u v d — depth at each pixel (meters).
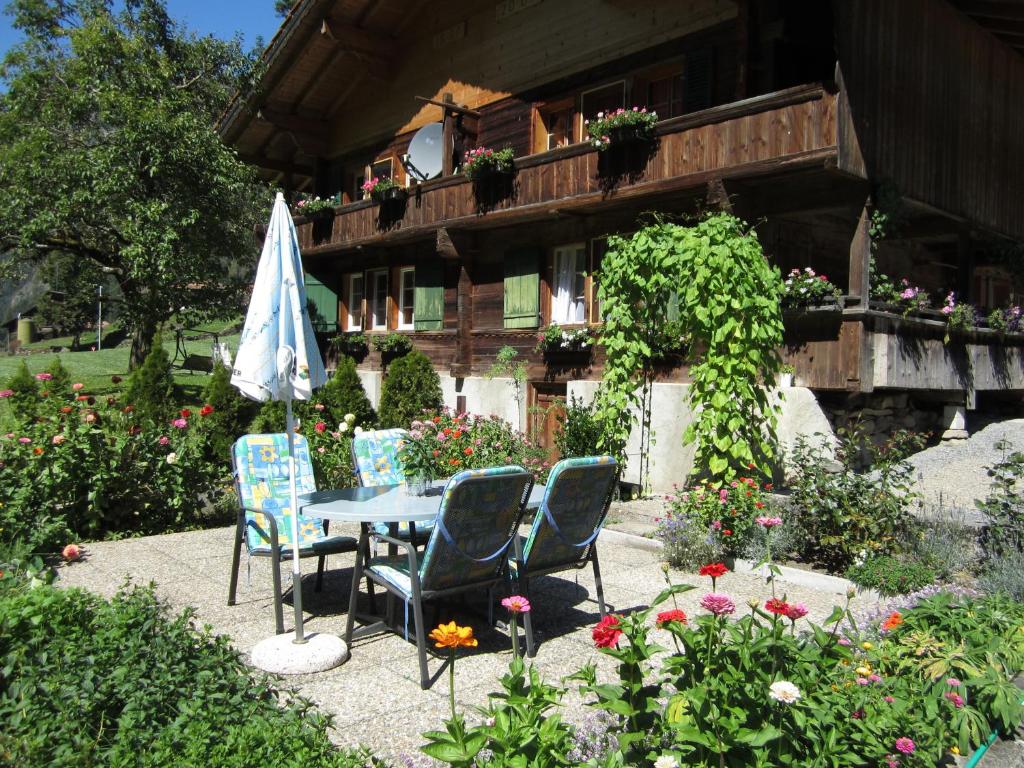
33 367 26.02
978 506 5.83
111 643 3.17
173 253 17.11
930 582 5.36
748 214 9.84
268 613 5.02
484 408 13.58
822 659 2.89
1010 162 12.75
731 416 7.03
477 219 12.84
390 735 3.39
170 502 7.35
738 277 7.11
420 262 15.22
